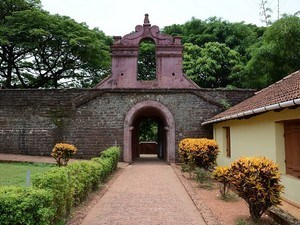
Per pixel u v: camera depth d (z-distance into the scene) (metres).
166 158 18.22
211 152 11.38
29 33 23.89
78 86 29.84
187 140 12.65
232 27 32.44
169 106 17.08
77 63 28.25
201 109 17.05
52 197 4.96
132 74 19.72
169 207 7.50
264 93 12.02
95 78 29.59
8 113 17.30
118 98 17.08
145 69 32.06
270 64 20.97
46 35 24.23
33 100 17.27
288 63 20.28
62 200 5.68
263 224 6.08
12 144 17.11
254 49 24.36
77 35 25.81
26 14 23.97
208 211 6.94
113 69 19.78
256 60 21.33
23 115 17.22
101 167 9.79
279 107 6.93
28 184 5.71
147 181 11.18
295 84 8.84
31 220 4.36
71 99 17.12
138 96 17.11
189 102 17.09
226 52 28.56
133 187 10.01
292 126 7.63
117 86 19.61
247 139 10.55
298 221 5.77
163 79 19.67
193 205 7.70
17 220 4.28
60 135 16.97
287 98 6.98
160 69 19.78
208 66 27.16
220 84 28.48
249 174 6.00
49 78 28.52
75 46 25.56
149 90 17.03
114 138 16.89
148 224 6.16
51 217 5.11
